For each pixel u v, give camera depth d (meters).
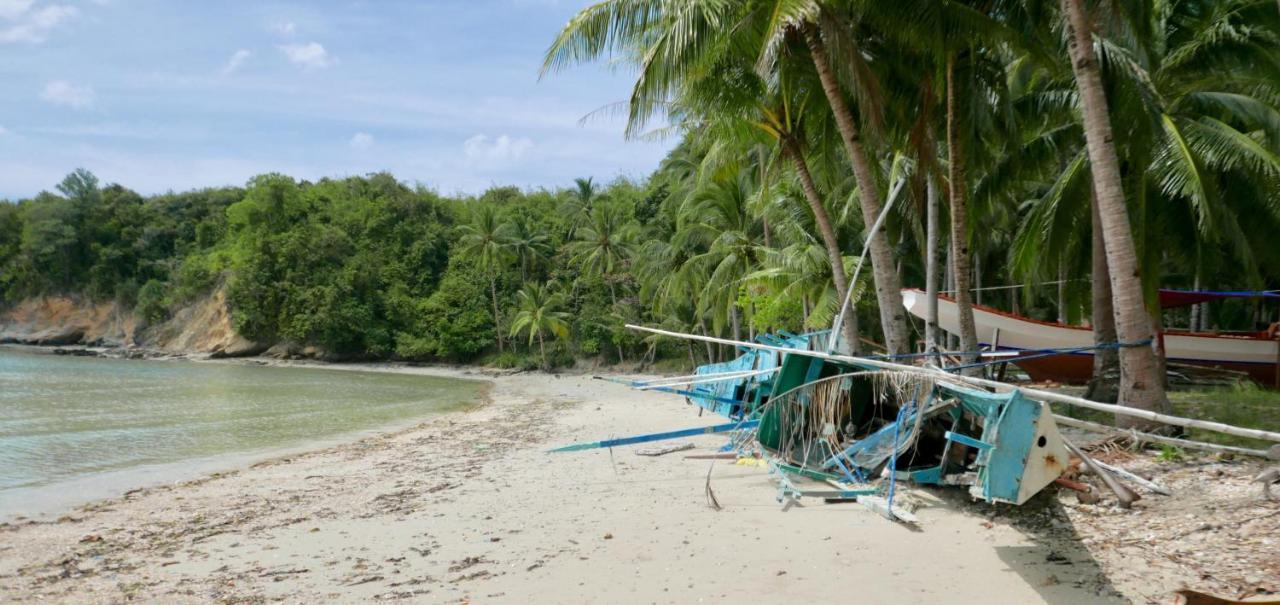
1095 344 12.49
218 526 8.73
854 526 6.98
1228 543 5.48
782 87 12.98
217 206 79.12
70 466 13.97
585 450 13.31
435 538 7.47
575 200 60.88
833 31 10.59
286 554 7.22
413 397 31.23
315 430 19.41
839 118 11.91
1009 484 5.73
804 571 5.80
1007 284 29.67
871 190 12.06
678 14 10.55
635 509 8.21
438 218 70.88
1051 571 5.45
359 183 72.25
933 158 12.40
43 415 22.83
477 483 10.54
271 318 62.72
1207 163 12.71
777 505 8.02
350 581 6.20
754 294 24.59
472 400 29.64
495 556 6.68
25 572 7.00
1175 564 5.29
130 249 75.75
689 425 16.89
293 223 67.00
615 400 26.86
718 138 15.27
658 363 49.34
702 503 8.30
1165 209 14.06
